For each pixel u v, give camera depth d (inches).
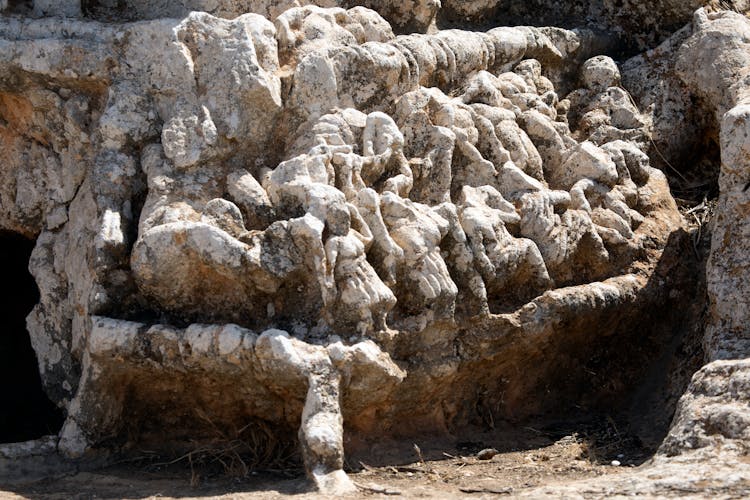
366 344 183.2
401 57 212.8
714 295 201.6
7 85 205.0
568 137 236.5
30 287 240.4
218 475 185.2
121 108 197.6
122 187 196.5
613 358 223.1
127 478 183.6
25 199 214.2
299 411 185.9
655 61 257.9
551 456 196.5
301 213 189.6
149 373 187.9
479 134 218.5
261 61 200.4
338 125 201.8
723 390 176.7
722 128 203.9
